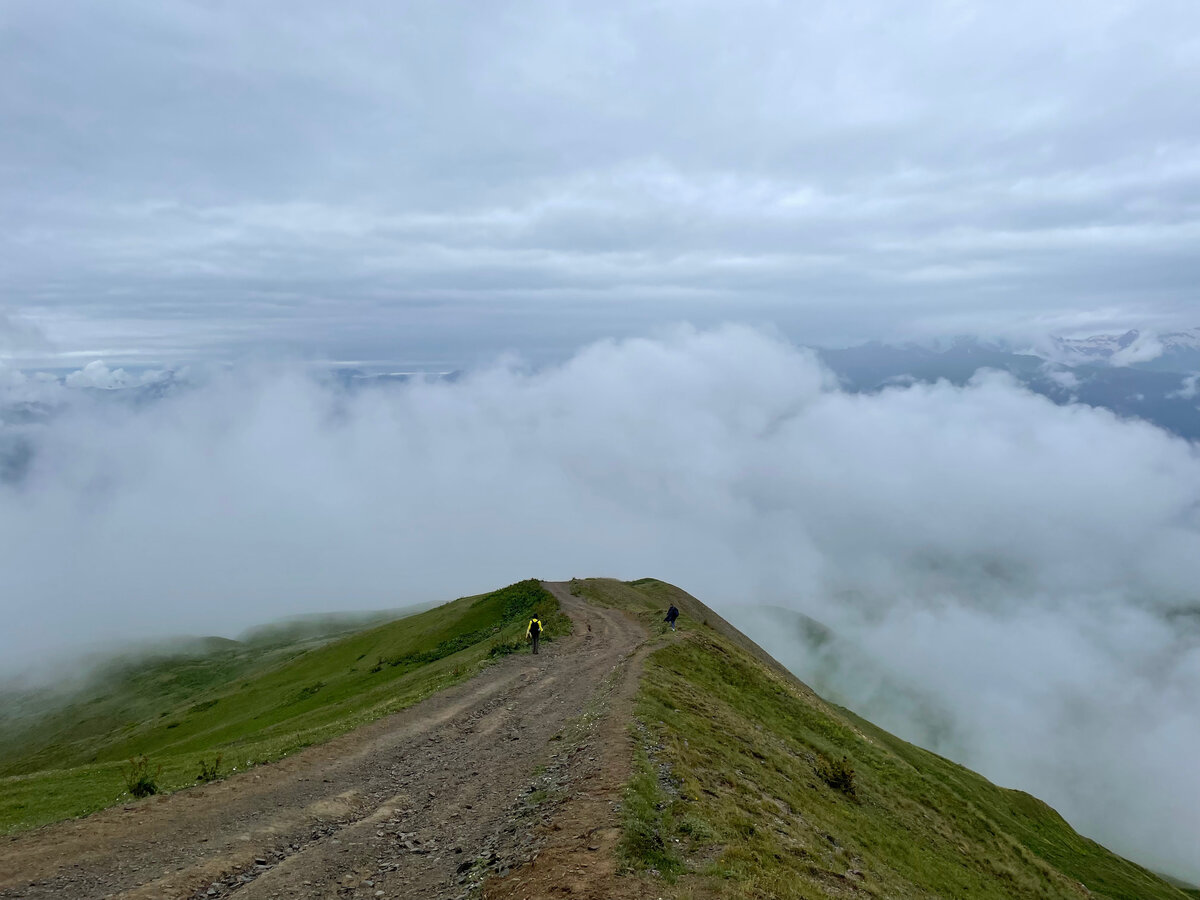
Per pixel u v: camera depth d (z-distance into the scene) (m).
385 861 17.75
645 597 86.75
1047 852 58.75
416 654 70.56
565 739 27.50
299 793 23.00
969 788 65.31
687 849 16.19
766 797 24.23
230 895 15.61
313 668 84.50
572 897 12.98
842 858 21.39
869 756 44.81
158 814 20.23
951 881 28.16
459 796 22.62
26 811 21.78
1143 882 64.56
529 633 52.88
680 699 34.12
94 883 15.69
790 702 49.34
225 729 64.44
